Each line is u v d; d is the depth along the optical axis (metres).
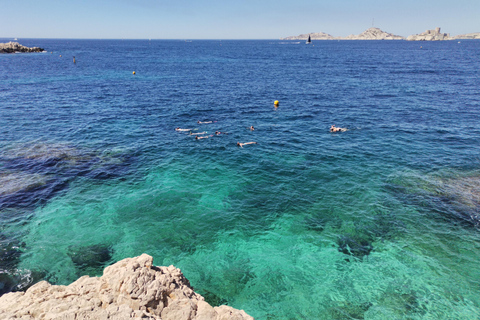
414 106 35.88
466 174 19.05
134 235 13.72
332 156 22.38
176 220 14.88
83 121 29.50
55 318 6.32
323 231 14.25
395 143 24.62
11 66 70.50
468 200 16.20
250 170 20.27
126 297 7.37
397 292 10.86
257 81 56.44
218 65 87.25
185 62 96.69
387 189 17.67
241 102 39.22
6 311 6.80
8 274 11.17
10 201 15.76
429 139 25.30
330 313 10.09
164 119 31.30
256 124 30.16
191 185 18.23
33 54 113.88
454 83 50.50
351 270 11.92
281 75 64.62
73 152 21.97
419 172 19.52
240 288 11.10
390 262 12.27
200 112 34.16
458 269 11.82
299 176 19.42
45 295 7.64
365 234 13.98
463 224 14.42
